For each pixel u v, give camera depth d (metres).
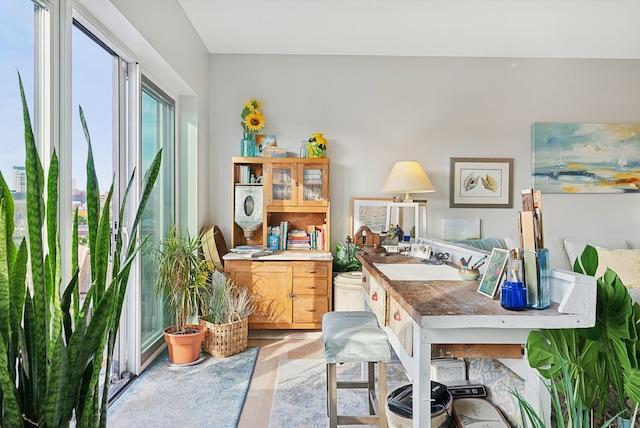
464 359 2.21
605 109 4.69
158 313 3.64
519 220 1.56
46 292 1.32
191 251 3.48
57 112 2.00
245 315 3.78
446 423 1.71
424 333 1.45
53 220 1.33
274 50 4.44
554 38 4.12
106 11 2.32
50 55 1.94
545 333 1.47
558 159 4.65
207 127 4.47
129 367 3.09
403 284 1.82
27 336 1.23
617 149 4.67
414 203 4.23
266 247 4.28
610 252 4.14
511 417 1.77
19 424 1.14
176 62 3.40
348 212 4.58
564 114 4.67
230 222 4.54
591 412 1.51
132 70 3.02
